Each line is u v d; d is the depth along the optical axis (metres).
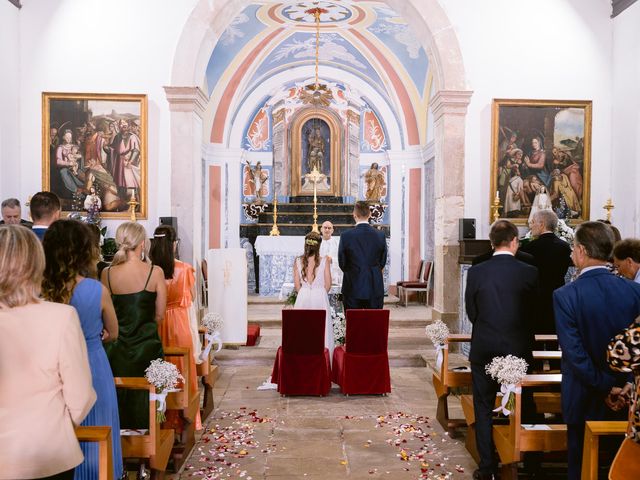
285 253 12.84
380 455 4.64
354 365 6.38
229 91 13.51
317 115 14.99
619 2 7.75
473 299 4.07
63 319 2.22
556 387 5.06
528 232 7.88
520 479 4.14
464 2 7.88
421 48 11.91
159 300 4.18
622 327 3.09
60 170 7.78
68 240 3.03
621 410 3.15
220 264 6.78
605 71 8.02
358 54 13.13
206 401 5.66
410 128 13.77
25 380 2.15
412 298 12.91
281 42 12.69
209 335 5.66
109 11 7.75
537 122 7.96
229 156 14.00
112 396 3.19
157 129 7.79
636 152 7.46
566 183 8.02
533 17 7.94
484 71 7.89
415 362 7.94
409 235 13.97
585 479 2.91
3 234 2.19
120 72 7.77
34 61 7.74
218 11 7.77
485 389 4.01
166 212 7.82
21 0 7.72
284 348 6.33
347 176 14.95
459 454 4.67
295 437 5.07
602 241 3.19
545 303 5.11
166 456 3.89
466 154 7.91
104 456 2.63
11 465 2.09
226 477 4.17
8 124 7.47
